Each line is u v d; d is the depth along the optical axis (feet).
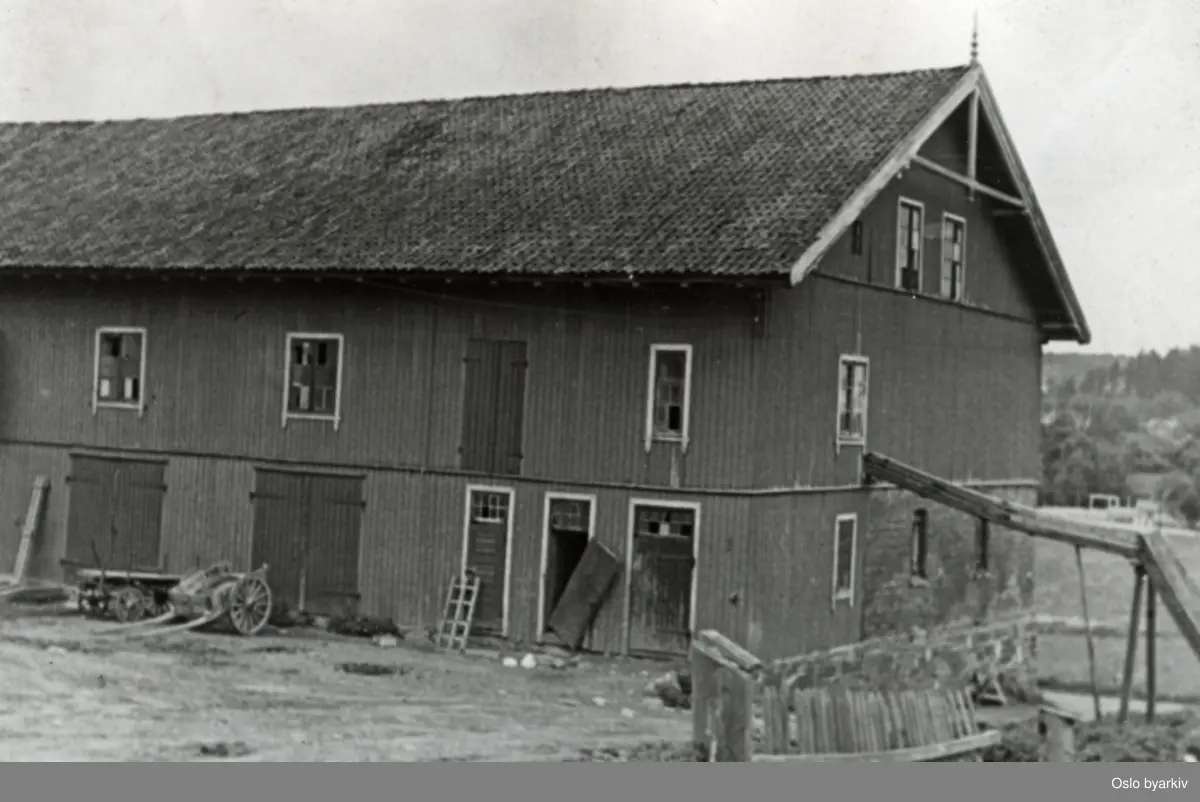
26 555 94.89
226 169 98.84
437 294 84.79
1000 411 100.89
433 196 88.63
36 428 96.37
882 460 84.17
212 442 91.30
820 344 80.02
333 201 91.09
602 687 72.08
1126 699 73.20
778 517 76.84
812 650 79.61
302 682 69.77
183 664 72.54
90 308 95.50
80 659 72.33
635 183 83.25
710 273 71.97
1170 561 74.79
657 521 78.13
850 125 82.48
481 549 83.05
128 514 93.30
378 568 85.81
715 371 76.54
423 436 84.99
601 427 79.56
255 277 86.07
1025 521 79.20
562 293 81.10
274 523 89.04
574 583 79.15
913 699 56.70
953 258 94.32
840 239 81.41
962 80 85.20
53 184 101.86
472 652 80.38
